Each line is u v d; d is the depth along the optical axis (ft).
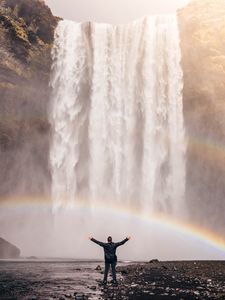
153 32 191.11
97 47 193.47
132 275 61.77
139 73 189.57
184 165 181.37
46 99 183.21
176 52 185.37
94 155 184.96
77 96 188.44
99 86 190.19
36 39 182.60
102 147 185.78
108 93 189.57
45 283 50.21
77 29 194.70
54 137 182.91
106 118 188.14
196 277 58.95
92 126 187.52
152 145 184.14
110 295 40.78
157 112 185.16
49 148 182.60
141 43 191.42
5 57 169.78
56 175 181.37
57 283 50.39
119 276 60.13
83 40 193.67
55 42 190.39
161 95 185.78
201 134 181.47
